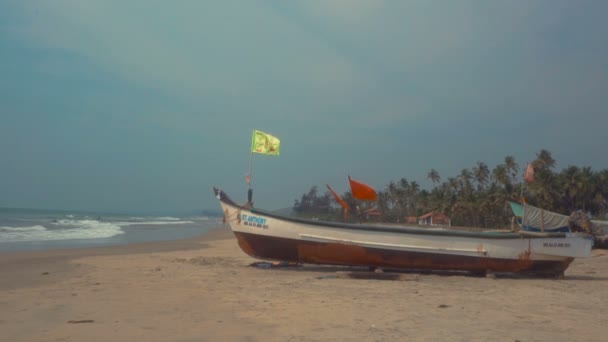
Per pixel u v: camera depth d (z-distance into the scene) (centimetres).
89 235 3694
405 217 8500
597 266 1875
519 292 1055
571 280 1346
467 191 7944
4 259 1750
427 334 617
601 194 6456
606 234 3045
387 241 1367
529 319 736
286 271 1385
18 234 3516
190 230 5506
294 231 1402
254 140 1532
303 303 833
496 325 683
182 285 1040
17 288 1014
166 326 643
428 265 1373
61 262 1625
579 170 6675
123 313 729
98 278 1167
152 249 2480
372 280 1212
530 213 1448
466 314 764
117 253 2155
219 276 1216
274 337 589
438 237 1361
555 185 6600
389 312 764
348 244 1374
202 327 639
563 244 1354
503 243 1355
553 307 858
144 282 1089
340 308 790
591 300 956
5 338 577
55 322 665
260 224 1427
